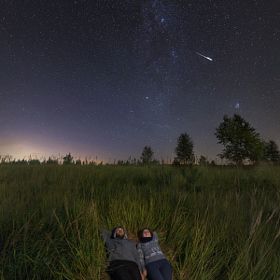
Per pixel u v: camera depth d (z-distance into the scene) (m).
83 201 4.62
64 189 5.66
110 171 8.02
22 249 3.34
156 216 4.37
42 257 3.26
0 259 3.20
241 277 3.11
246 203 5.27
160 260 3.17
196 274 3.12
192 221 4.20
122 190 5.68
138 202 4.71
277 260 3.39
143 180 7.14
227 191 6.30
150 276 3.10
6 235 3.64
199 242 3.64
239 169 9.17
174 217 4.16
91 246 3.45
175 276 3.23
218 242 3.70
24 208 4.37
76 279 3.14
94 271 3.18
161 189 5.90
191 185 6.37
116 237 3.42
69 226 3.88
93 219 3.94
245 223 4.25
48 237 3.46
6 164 9.73
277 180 7.46
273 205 5.06
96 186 5.96
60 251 3.43
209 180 7.20
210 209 4.70
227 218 4.21
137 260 3.21
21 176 7.02
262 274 3.18
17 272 3.10
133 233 4.02
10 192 5.22
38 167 8.62
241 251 3.39
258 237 3.84
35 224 3.92
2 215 4.07
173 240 3.81
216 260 3.40
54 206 4.50
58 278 3.05
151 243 3.30
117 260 3.11
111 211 4.31
